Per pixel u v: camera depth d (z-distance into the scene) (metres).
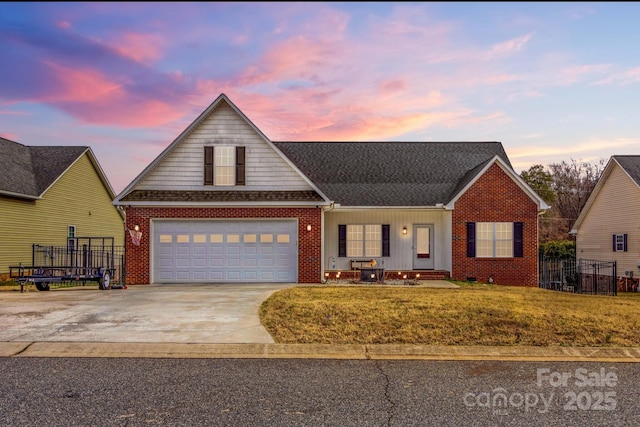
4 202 22.14
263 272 18.16
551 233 53.94
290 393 5.71
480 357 7.38
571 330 8.72
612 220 27.62
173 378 6.27
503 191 20.00
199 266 18.14
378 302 11.48
